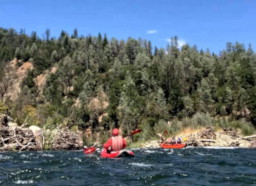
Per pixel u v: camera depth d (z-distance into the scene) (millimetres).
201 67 117625
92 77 125188
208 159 18531
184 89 101375
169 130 52906
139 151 29375
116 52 162375
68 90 127688
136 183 10000
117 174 11797
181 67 110688
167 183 9992
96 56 151625
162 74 109000
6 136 31516
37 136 34031
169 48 164750
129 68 124812
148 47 176000
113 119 89312
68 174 11898
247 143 42312
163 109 82750
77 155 22719
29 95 111625
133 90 100375
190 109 84688
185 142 43156
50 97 120062
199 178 10914
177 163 15891
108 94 108938
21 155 22859
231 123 53281
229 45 168625
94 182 10227
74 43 183875
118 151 19797
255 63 106875
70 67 139000
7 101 82188
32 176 11492
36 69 157625
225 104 81250
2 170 13188
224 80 104062
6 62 169250
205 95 88062
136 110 82625
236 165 14961
